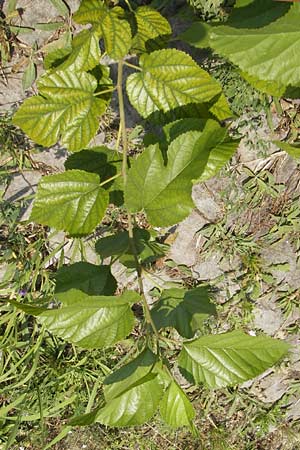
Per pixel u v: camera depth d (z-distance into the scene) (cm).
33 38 113
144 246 90
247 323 142
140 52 91
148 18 89
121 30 82
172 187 77
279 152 125
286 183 129
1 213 121
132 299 76
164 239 131
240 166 125
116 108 117
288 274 138
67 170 88
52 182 82
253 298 139
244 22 77
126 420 70
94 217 84
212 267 135
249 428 155
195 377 74
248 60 65
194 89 85
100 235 126
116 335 76
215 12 108
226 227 132
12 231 123
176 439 152
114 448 150
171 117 86
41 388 134
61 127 86
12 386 126
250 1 77
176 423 73
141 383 67
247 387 151
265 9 77
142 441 150
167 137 80
